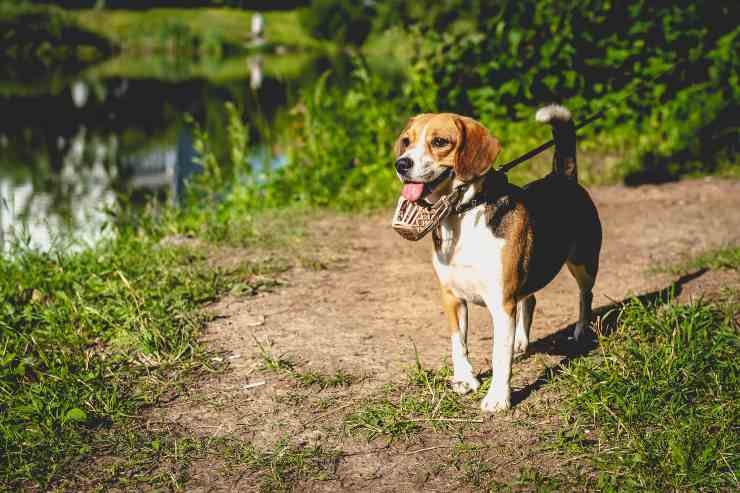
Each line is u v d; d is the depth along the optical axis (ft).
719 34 34.96
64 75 92.84
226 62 115.34
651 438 11.68
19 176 38.73
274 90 72.49
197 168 39.27
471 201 12.34
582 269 15.15
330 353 15.67
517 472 11.24
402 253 22.76
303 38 160.04
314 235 24.75
